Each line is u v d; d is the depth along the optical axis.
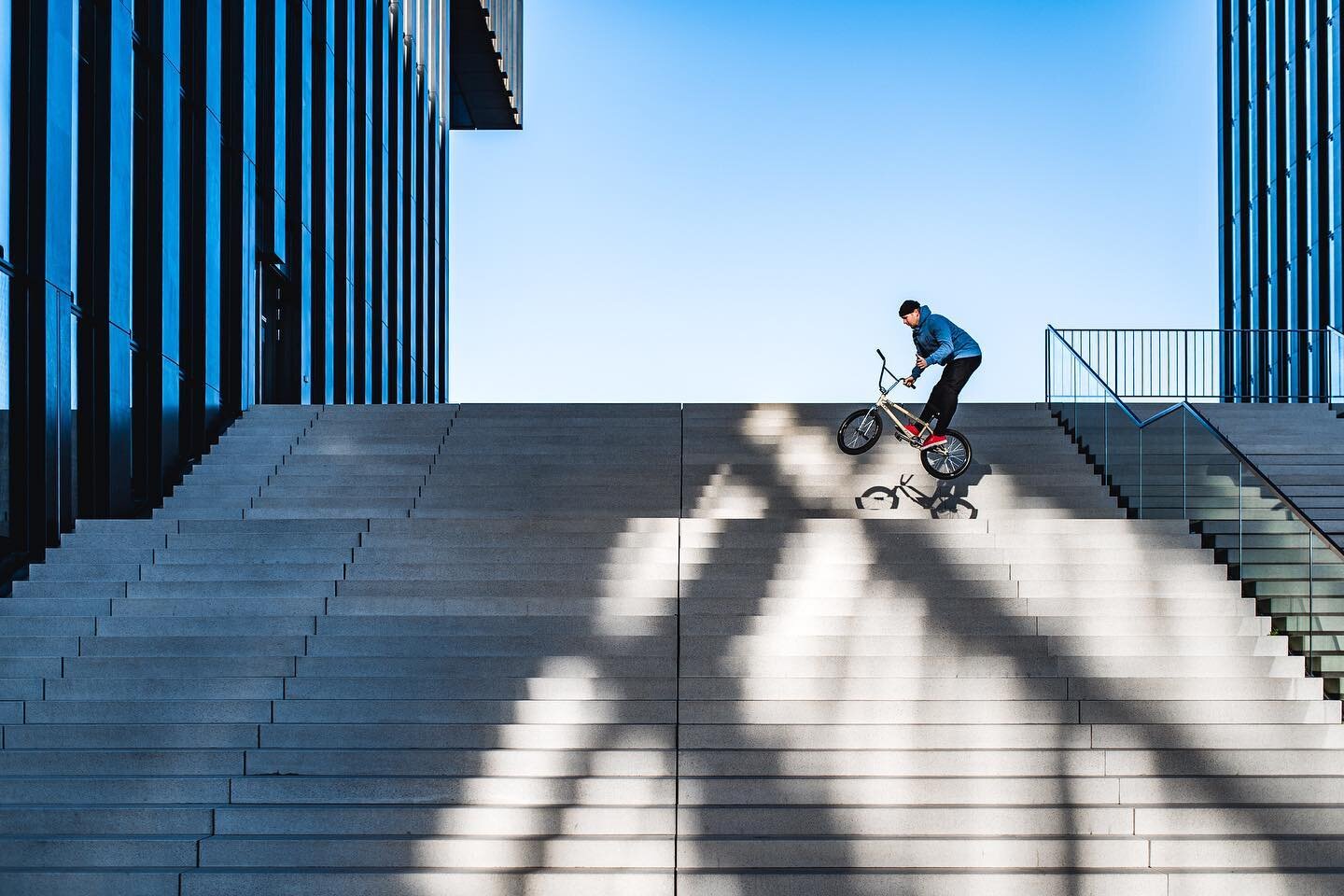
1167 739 8.16
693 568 9.70
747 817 7.44
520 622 9.02
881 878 7.01
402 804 7.65
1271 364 30.06
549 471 13.09
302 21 18.58
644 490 12.66
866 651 8.83
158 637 8.80
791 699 8.42
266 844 7.18
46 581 9.57
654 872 7.05
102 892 6.95
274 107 17.06
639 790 7.67
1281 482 13.02
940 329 12.21
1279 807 7.48
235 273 15.38
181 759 7.83
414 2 29.78
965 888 7.00
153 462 12.73
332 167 20.83
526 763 7.88
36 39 10.59
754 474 13.05
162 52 13.04
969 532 10.25
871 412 12.88
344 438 13.90
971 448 12.91
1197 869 7.13
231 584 9.48
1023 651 8.83
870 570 9.69
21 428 10.30
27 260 10.41
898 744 8.16
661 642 8.79
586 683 8.44
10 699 8.34
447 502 12.51
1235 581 9.70
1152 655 8.85
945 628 9.05
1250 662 8.69
